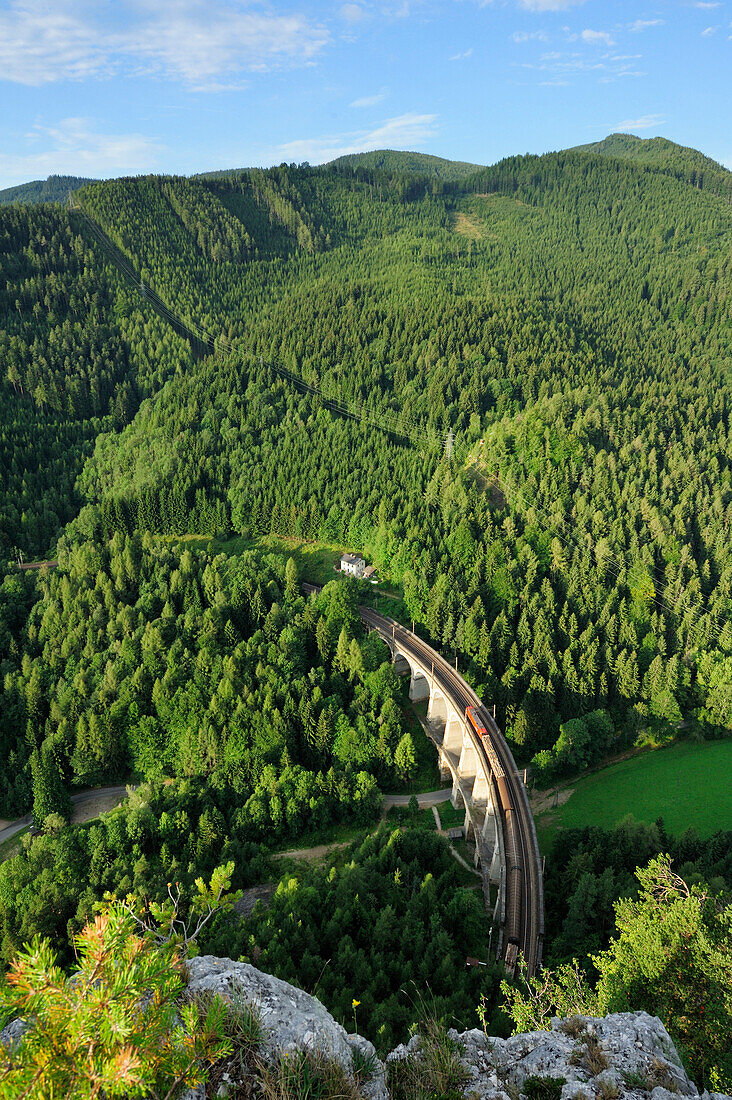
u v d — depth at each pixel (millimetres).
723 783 120562
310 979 66625
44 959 11203
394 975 69000
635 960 41062
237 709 124688
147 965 11523
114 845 101938
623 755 135375
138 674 134250
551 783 126250
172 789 114188
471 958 73000
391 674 137875
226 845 102250
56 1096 9961
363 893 81812
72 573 172000
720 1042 33906
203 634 144750
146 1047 10812
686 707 142375
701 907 42156
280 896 83438
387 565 182250
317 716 127500
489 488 199250
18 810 124500
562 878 87750
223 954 70125
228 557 194875
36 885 91562
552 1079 19391
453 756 126188
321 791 114500
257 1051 15164
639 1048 20594
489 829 104625
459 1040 21359
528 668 138750
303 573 189875
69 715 131750
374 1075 16922
